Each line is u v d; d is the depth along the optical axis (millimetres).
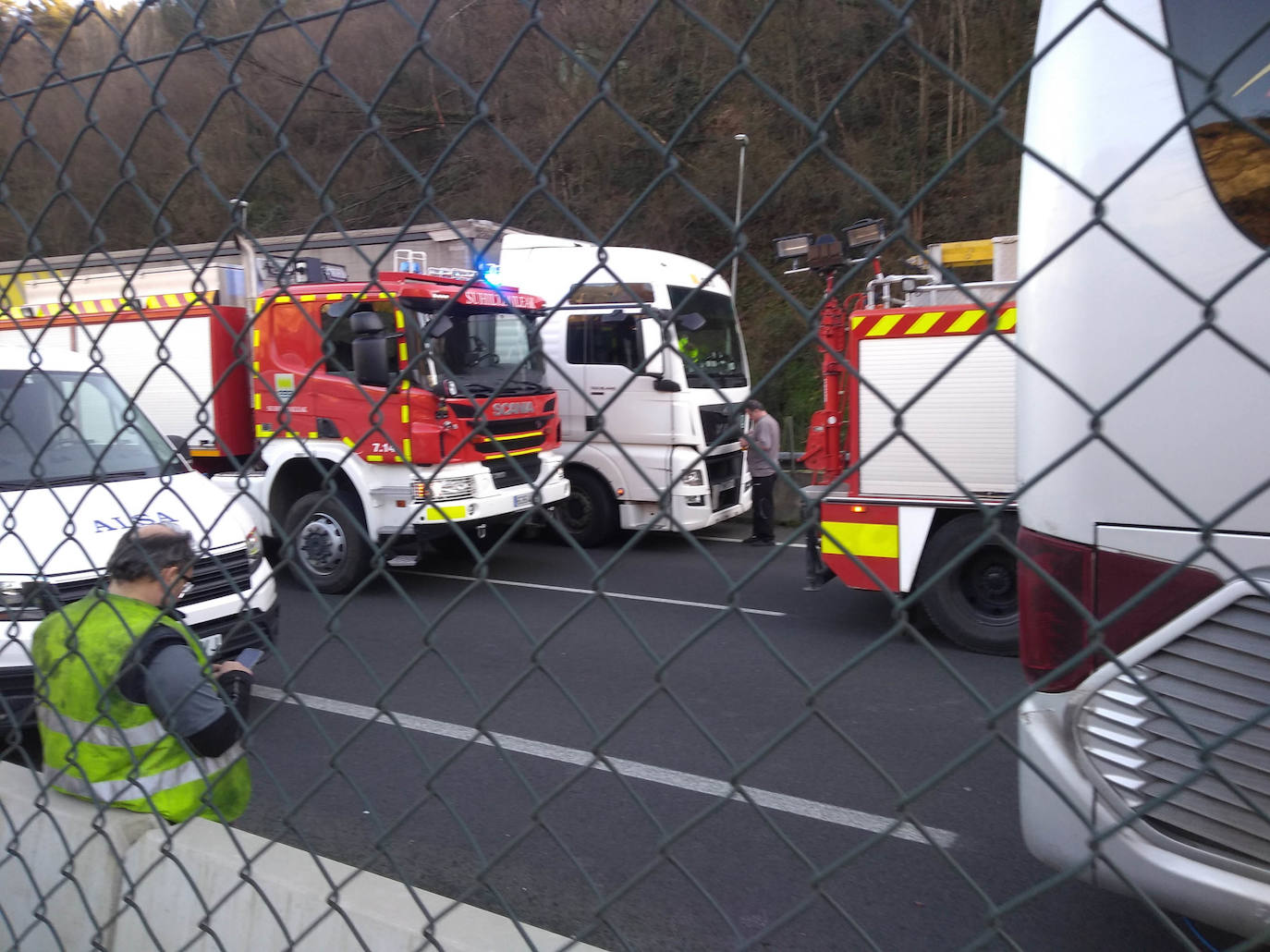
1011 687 5195
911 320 5746
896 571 5898
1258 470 2078
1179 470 2158
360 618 6965
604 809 3830
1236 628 1942
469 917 1451
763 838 3562
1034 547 2414
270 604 4691
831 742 4469
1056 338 2346
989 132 915
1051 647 2359
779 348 9578
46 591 2129
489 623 6785
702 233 10094
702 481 9141
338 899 1529
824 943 2912
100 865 1896
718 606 7250
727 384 9633
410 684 5438
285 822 1642
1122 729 2012
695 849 3490
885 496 5902
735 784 1167
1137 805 1957
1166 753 1940
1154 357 2195
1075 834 2039
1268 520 2031
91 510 4160
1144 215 2219
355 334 6641
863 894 3168
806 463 6527
